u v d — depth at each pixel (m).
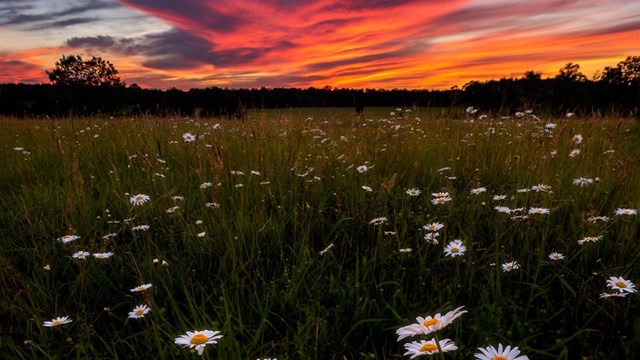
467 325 2.06
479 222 3.13
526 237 2.64
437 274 2.45
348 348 2.03
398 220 3.16
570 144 4.75
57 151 5.60
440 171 4.23
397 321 2.12
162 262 2.52
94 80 49.12
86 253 2.60
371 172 4.05
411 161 4.50
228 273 2.66
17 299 2.35
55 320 2.02
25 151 5.59
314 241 3.07
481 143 5.09
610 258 2.60
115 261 2.79
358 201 3.46
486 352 1.18
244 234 3.03
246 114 7.51
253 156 4.73
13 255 2.98
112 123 8.63
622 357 1.85
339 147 5.30
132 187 3.95
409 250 2.55
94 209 3.57
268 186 3.71
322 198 3.62
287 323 2.15
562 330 2.01
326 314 2.18
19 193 4.09
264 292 2.42
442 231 2.91
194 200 3.66
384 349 2.02
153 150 5.13
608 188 3.59
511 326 1.99
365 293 2.37
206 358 1.78
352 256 2.86
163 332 2.08
